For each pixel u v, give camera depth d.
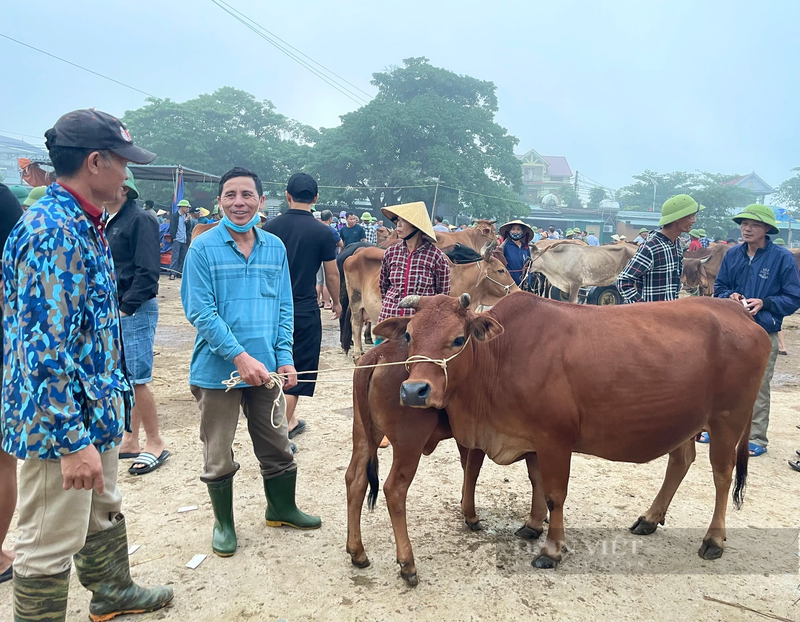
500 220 45.69
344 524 3.95
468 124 45.50
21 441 2.17
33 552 2.37
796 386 8.04
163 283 16.86
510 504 4.30
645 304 3.82
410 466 3.36
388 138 42.09
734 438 3.74
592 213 56.00
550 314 3.56
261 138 51.28
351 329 8.34
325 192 42.22
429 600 3.17
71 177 2.37
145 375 4.62
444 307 3.32
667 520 4.13
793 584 3.39
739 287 5.37
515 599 3.20
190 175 21.34
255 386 3.47
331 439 5.41
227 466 3.48
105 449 2.46
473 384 3.47
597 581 3.39
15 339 2.18
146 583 3.24
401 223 4.59
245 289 3.43
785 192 85.00
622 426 3.50
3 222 3.11
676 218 4.88
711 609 3.16
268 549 3.62
